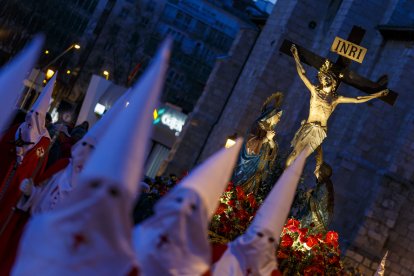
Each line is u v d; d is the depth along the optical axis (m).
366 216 36.72
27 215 10.45
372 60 41.41
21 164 13.59
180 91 114.81
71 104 101.25
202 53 115.31
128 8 107.19
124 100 10.23
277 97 21.19
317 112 21.41
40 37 8.45
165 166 55.25
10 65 8.33
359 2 43.09
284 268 15.76
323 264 15.99
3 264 10.27
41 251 5.60
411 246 37.38
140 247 6.60
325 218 21.14
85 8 103.25
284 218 8.42
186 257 6.60
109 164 5.63
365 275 36.22
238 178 20.59
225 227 15.70
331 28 44.28
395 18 42.09
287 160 21.55
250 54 54.62
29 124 13.81
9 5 94.88
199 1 114.25
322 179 21.50
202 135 55.31
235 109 51.81
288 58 49.06
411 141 37.72
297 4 48.38
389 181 37.19
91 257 5.59
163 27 112.00
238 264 8.31
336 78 21.14
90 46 104.81
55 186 10.41
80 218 5.58
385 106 38.88
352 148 38.66
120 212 5.62
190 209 6.62
